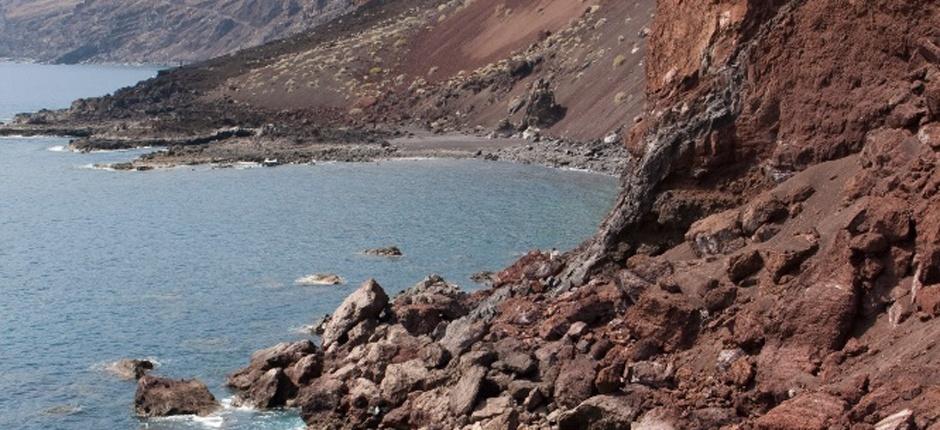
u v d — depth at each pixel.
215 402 46.22
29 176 125.00
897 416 27.11
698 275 39.12
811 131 42.66
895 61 40.72
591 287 45.12
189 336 57.34
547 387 37.97
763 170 44.66
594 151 127.31
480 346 42.16
